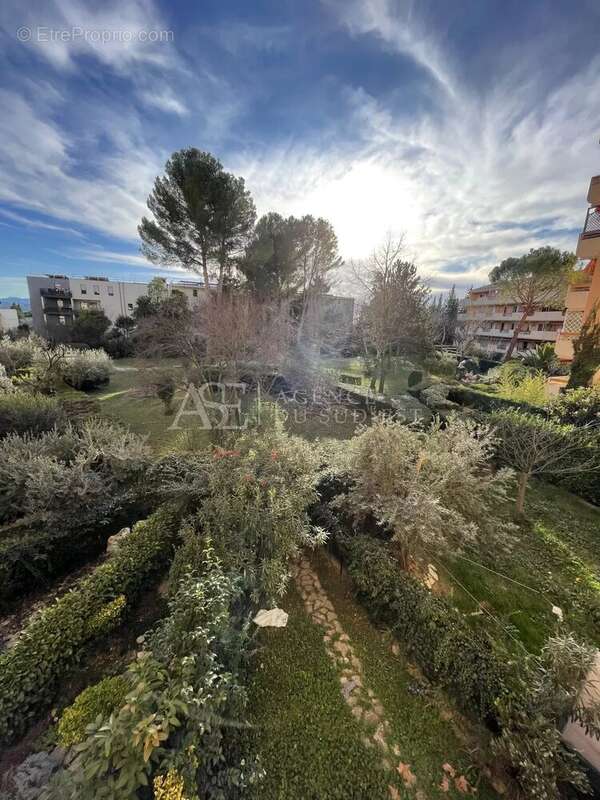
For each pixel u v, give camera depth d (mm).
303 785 1749
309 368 11680
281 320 11695
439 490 3209
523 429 4727
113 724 1446
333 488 3912
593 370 8586
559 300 19031
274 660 2455
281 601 2992
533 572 3395
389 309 12250
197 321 10195
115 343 19203
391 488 3361
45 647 2096
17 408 5836
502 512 4508
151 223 14055
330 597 3059
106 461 4270
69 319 31203
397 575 2709
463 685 2012
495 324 29891
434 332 17438
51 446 4391
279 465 3846
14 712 1828
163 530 3229
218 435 6734
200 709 1601
